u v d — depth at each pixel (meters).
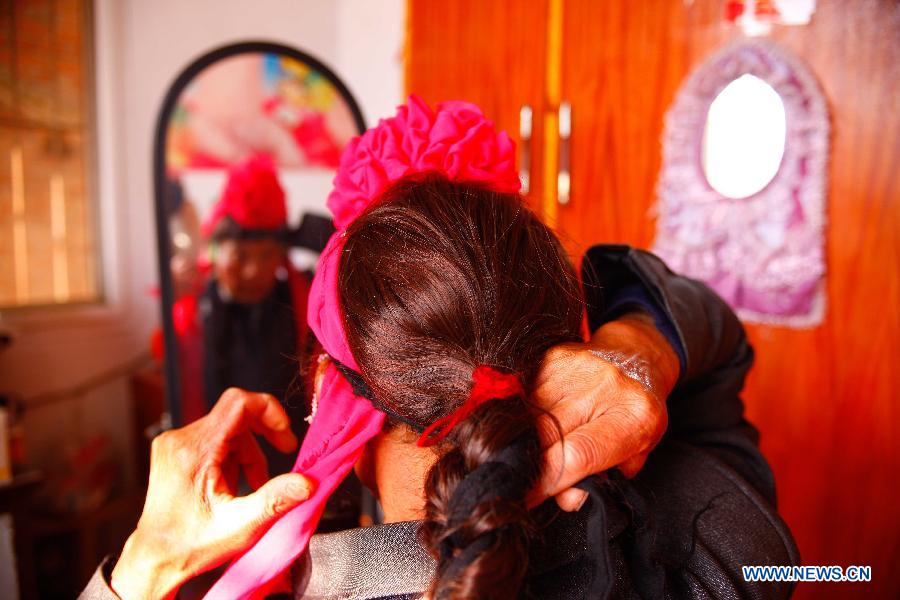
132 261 1.79
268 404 0.48
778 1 0.80
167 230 1.10
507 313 0.36
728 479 0.46
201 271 1.08
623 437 0.33
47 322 1.65
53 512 1.55
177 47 1.79
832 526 0.83
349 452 0.38
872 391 0.79
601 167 0.94
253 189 1.06
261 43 1.14
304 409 0.58
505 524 0.28
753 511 0.44
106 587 0.42
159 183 1.11
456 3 1.04
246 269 1.06
